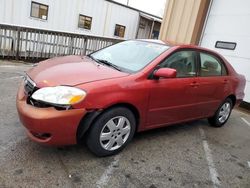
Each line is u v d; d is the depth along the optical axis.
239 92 5.33
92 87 2.94
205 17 8.62
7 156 2.99
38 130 2.78
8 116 4.02
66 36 9.59
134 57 3.83
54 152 3.22
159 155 3.61
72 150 3.32
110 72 3.32
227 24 8.09
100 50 4.39
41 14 12.37
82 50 10.13
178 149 3.91
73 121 2.84
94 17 14.62
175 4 9.22
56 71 3.19
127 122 3.34
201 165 3.55
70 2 13.28
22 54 8.91
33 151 3.17
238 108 7.28
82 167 3.01
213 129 5.09
